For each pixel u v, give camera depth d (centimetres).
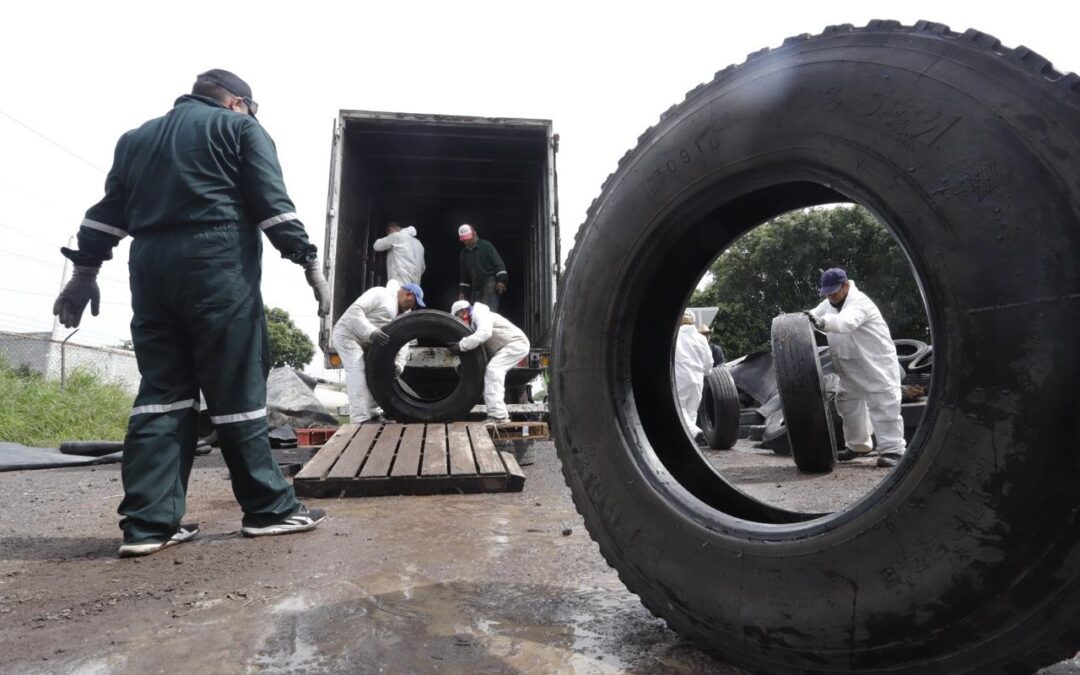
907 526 112
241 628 179
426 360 764
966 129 111
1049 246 101
